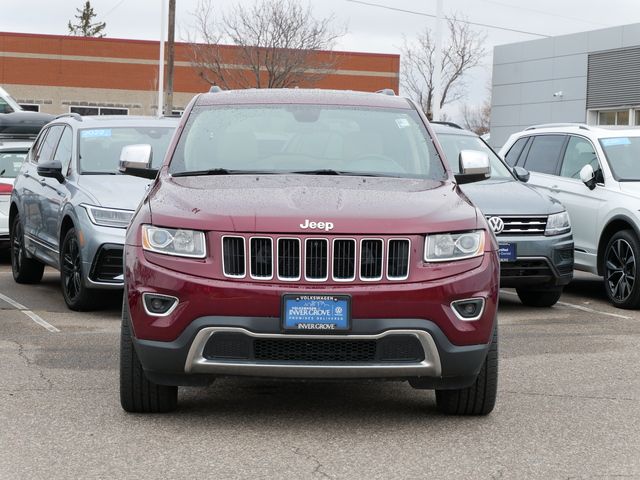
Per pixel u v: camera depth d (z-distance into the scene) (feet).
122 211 30.37
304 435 17.98
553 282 33.14
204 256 17.53
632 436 18.21
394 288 17.30
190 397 20.81
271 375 17.35
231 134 21.85
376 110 22.98
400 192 19.31
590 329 30.22
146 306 17.67
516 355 25.89
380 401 20.76
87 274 30.40
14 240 40.16
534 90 131.75
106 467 15.92
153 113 148.36
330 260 17.34
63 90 146.82
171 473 15.65
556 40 127.85
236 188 19.20
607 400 21.01
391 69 152.66
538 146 41.50
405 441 17.66
